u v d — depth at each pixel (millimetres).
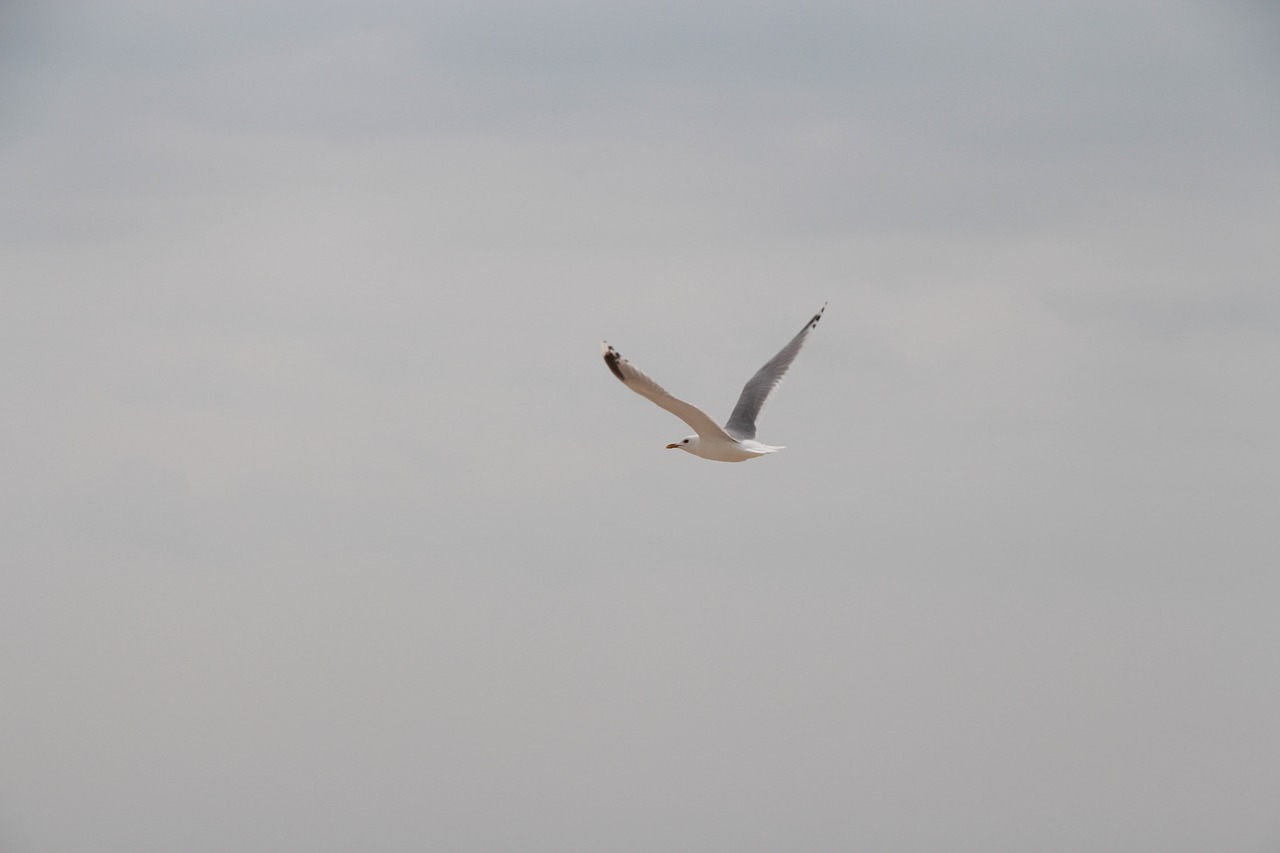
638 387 19969
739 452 21094
